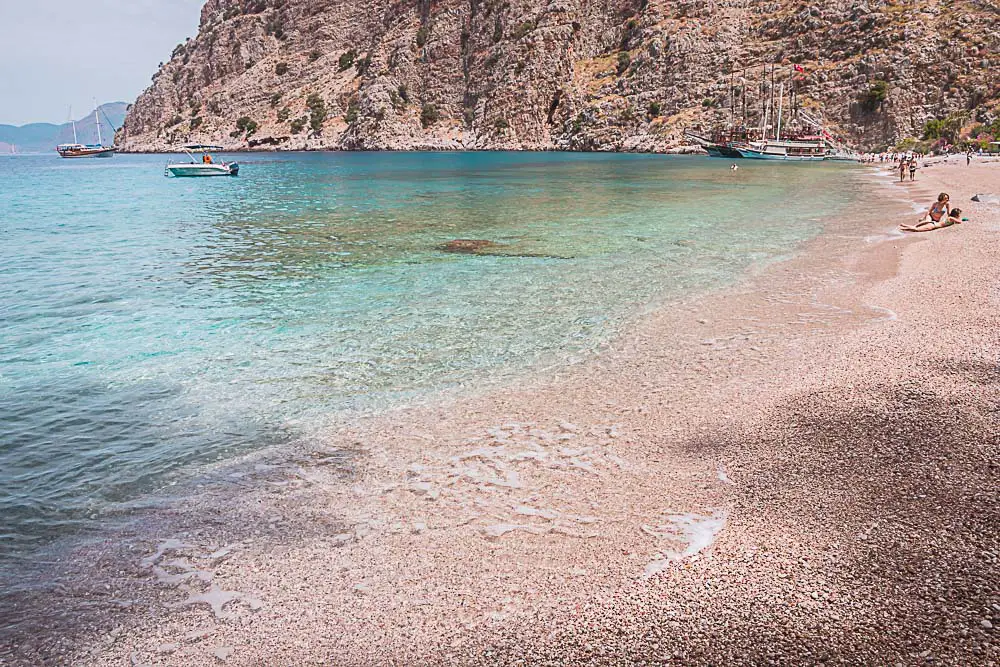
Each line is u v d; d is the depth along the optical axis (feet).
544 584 16.12
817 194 140.05
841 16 457.68
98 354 36.68
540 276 55.98
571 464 22.86
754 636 13.96
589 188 170.60
